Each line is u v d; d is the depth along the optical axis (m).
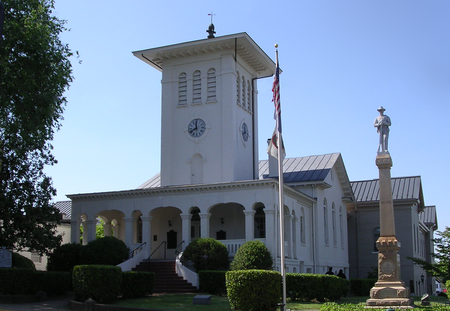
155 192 37.59
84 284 24.27
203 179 41.25
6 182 32.66
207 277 30.53
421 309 22.98
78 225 40.12
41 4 28.55
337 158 48.41
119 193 38.44
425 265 41.50
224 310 22.64
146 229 37.56
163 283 32.31
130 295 27.30
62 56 29.20
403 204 54.78
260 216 39.25
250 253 30.98
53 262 33.94
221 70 42.28
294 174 45.75
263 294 22.03
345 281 33.09
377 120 27.44
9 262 30.09
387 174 26.95
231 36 40.81
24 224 32.16
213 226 40.03
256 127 45.62
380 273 26.08
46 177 34.28
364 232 56.72
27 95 27.36
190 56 43.56
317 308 25.11
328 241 46.00
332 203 48.50
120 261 34.34
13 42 26.67
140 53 43.09
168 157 42.62
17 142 31.67
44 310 22.70
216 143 41.41
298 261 38.88
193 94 43.03
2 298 24.95
